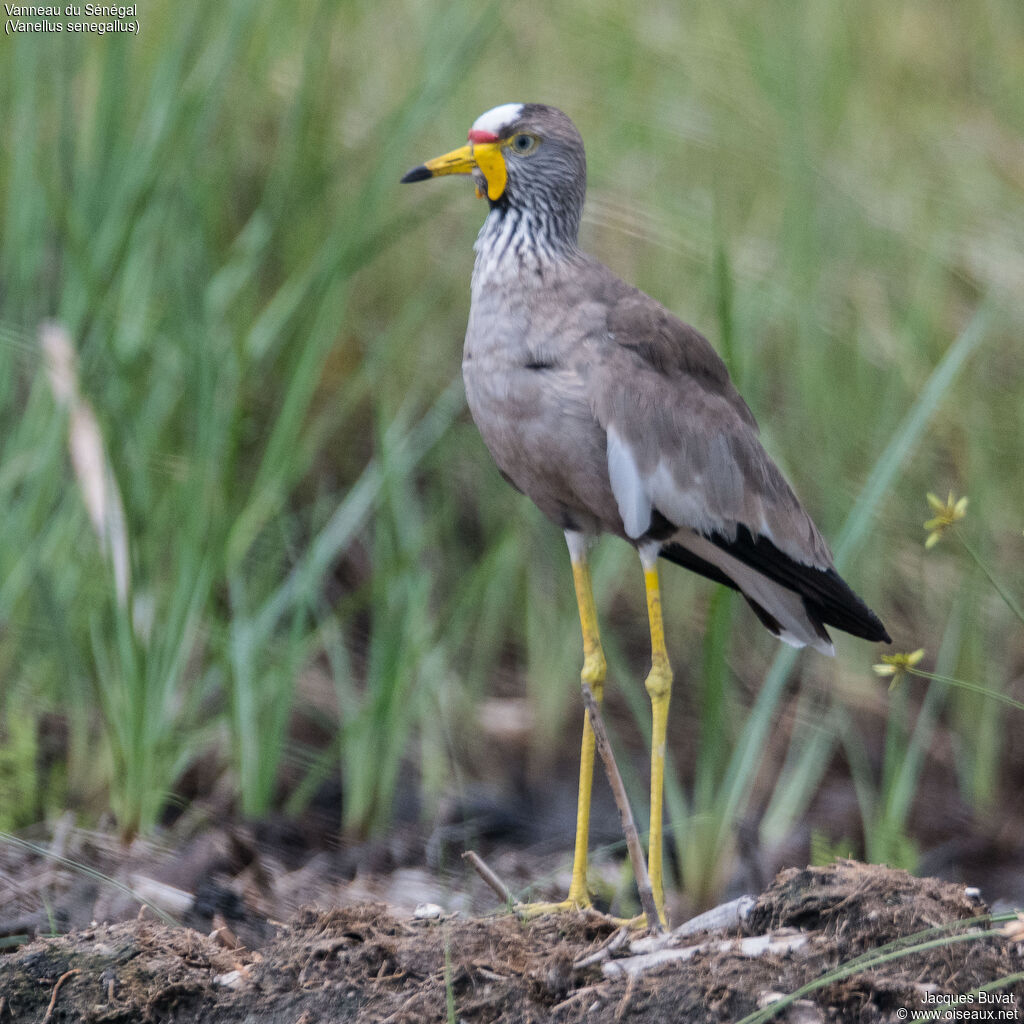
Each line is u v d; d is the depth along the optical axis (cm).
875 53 1556
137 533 966
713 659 947
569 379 703
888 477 946
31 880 843
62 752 1005
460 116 1322
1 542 986
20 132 1099
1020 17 1642
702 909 944
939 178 1444
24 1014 588
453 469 1277
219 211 1212
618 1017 545
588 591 755
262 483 1023
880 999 543
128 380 1017
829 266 1339
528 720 1170
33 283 1073
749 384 1184
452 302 1320
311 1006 576
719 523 739
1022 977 527
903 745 1153
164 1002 588
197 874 876
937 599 1226
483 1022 561
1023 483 1272
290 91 1262
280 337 1166
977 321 1020
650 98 1385
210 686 1041
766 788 1112
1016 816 1098
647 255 1314
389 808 1014
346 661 1106
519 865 978
